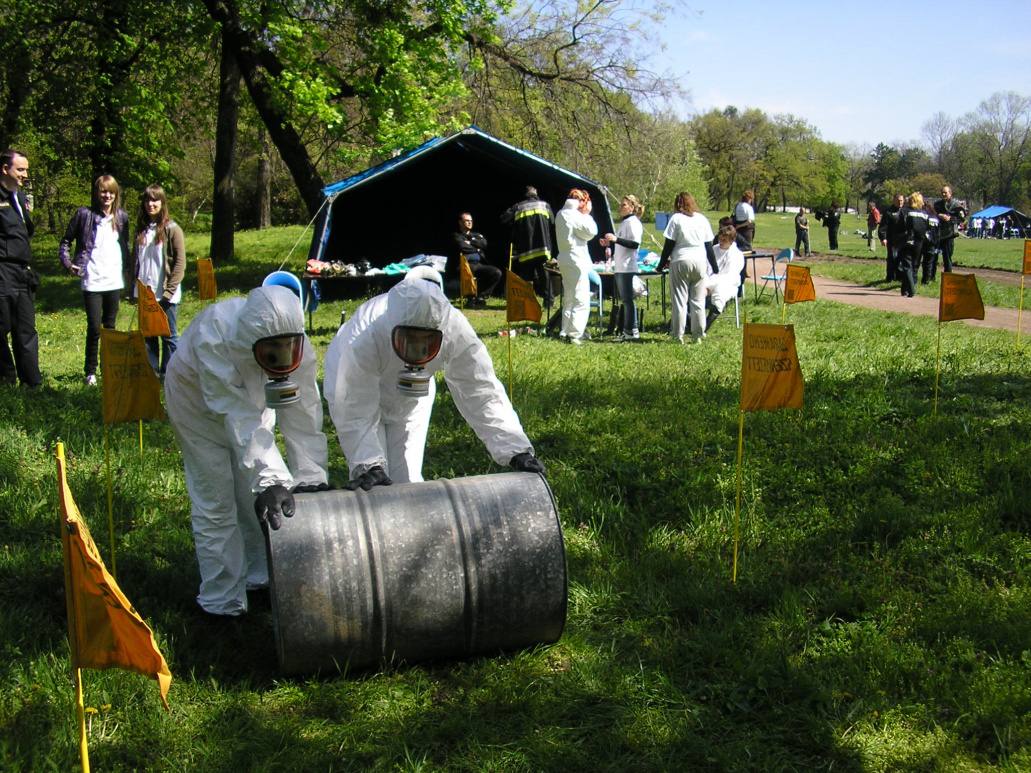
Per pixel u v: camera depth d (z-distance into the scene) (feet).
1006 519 18.78
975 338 40.52
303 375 13.15
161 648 13.43
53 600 15.33
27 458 21.50
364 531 12.60
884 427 24.52
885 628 14.56
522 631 13.42
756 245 144.97
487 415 14.37
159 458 22.27
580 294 41.47
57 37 78.48
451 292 62.44
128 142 84.02
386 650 12.85
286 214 189.47
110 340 15.51
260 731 11.86
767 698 12.71
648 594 15.69
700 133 321.32
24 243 28.14
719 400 27.86
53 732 11.51
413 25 69.26
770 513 19.48
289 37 67.31
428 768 11.30
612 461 22.09
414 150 55.21
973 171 335.47
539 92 85.81
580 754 11.50
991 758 11.54
